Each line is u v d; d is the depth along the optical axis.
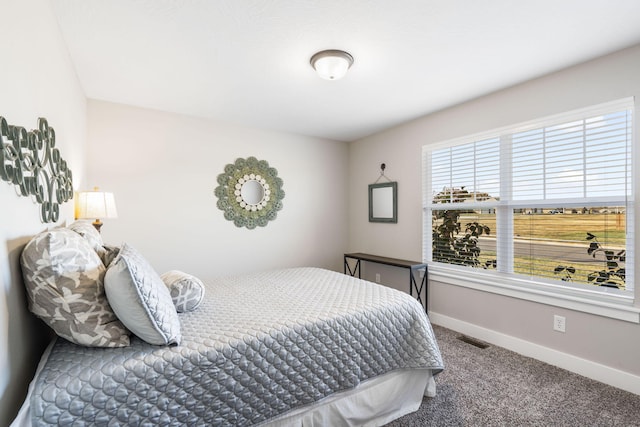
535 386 2.08
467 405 1.89
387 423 1.74
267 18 1.72
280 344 1.47
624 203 2.05
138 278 1.24
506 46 2.00
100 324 1.24
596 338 2.16
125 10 1.63
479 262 2.95
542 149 2.46
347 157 4.60
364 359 1.71
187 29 1.82
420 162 3.49
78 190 2.47
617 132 2.07
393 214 3.82
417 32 1.85
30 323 1.26
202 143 3.45
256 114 3.35
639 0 1.55
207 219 3.48
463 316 3.04
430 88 2.67
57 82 1.71
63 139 1.88
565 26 1.78
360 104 3.05
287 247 4.06
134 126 3.09
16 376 1.09
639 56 1.97
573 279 2.31
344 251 4.57
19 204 1.12
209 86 2.62
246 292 2.19
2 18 0.97
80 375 1.09
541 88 2.44
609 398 1.94
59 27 1.76
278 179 3.97
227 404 1.31
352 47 2.02
